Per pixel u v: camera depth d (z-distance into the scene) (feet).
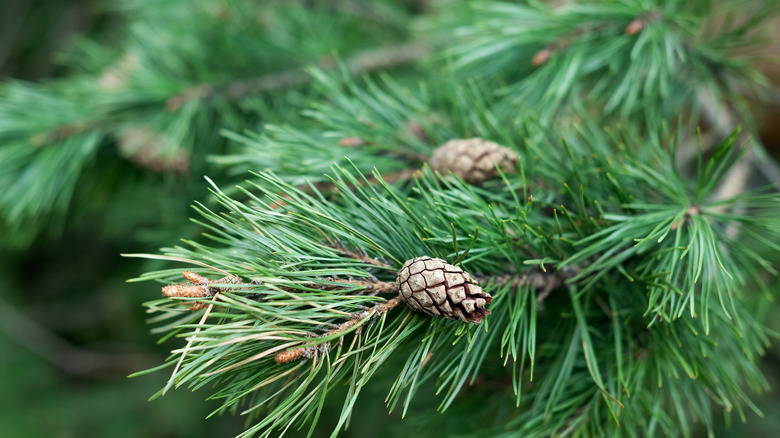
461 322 1.91
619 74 2.39
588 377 2.07
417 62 3.22
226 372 1.83
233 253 1.85
